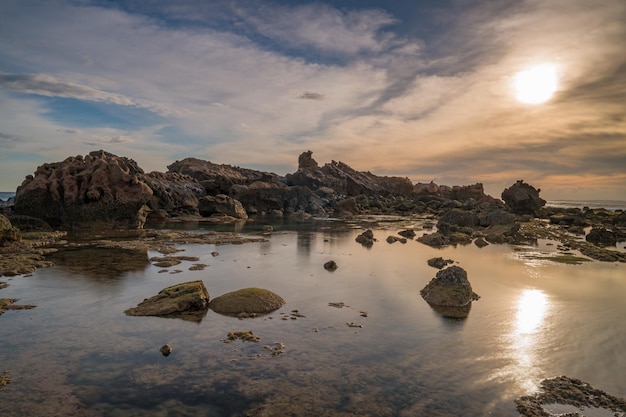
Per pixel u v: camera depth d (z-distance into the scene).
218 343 13.51
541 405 9.95
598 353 13.18
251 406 9.78
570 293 20.75
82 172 46.38
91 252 30.28
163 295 17.53
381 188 136.00
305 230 51.56
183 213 68.06
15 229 30.72
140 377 11.11
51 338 13.68
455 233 45.81
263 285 21.38
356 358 12.55
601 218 67.06
